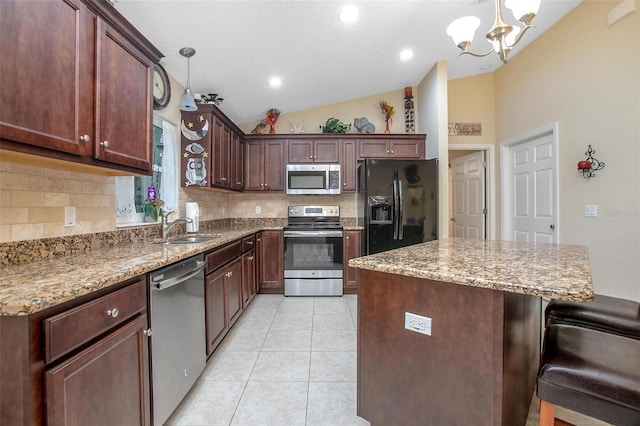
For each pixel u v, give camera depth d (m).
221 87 3.09
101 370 1.03
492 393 1.03
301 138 3.91
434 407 1.16
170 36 2.17
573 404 0.92
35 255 1.39
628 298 2.42
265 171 3.92
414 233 3.38
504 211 3.96
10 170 1.28
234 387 1.77
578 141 2.84
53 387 0.85
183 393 1.58
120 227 2.03
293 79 3.26
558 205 3.09
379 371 1.30
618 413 0.85
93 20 1.34
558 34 3.04
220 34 2.23
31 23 1.05
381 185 3.39
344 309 3.10
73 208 1.61
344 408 1.58
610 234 2.55
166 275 1.43
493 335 1.02
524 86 3.55
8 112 0.98
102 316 1.04
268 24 2.23
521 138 3.61
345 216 4.21
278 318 2.86
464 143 4.17
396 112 4.23
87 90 1.31
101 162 1.42
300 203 4.21
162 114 2.56
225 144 3.23
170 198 2.72
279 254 3.60
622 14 2.40
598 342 1.11
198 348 1.79
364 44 2.83
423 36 2.90
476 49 3.35
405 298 1.22
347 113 4.23
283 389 1.75
